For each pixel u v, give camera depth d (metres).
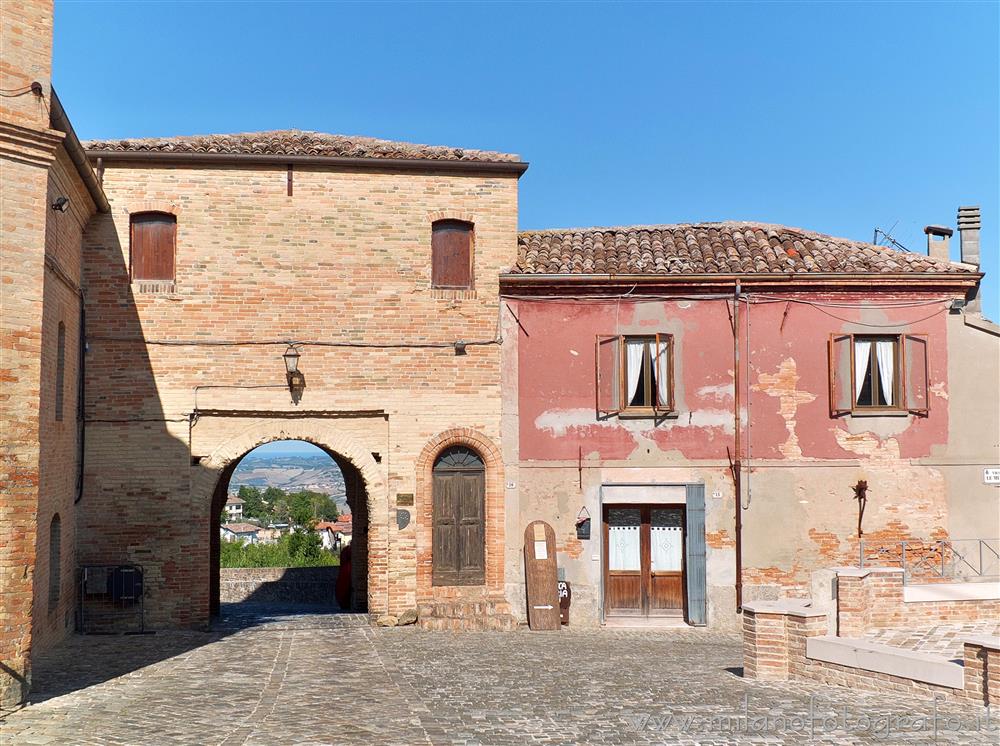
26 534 11.27
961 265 19.89
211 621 18.95
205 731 9.77
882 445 19.08
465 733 9.59
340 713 10.53
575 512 18.88
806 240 20.88
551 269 19.14
